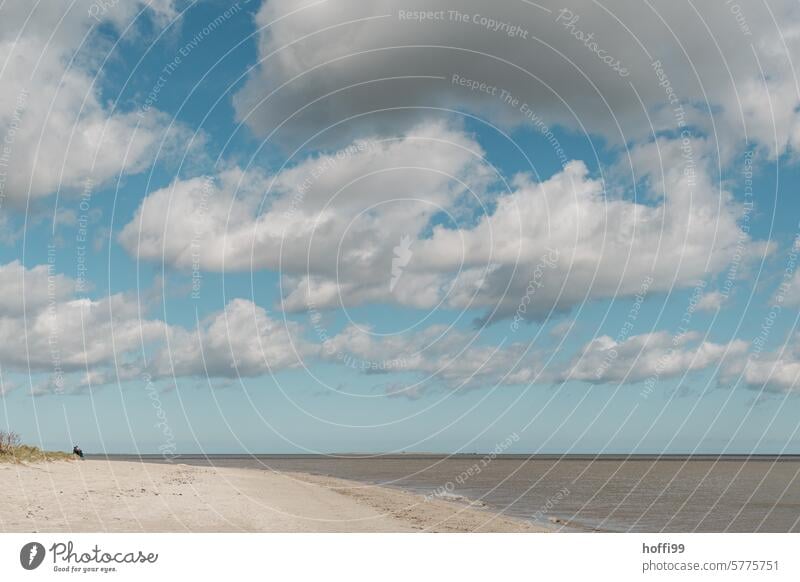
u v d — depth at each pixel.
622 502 47.19
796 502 49.38
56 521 19.20
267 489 34.31
